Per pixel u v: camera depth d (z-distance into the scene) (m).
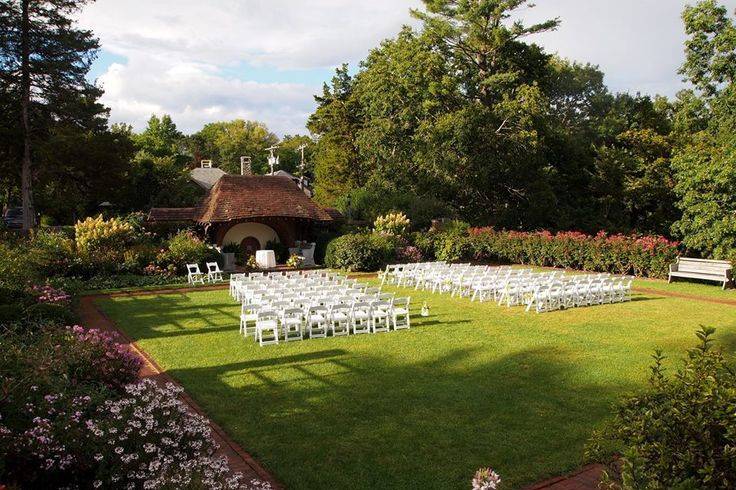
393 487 6.19
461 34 39.94
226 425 7.99
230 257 29.69
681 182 27.03
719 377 4.07
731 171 23.48
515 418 8.16
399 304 18.27
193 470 5.14
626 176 39.38
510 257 30.75
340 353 12.00
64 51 32.09
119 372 7.89
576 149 42.00
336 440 7.45
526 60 40.44
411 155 39.62
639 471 3.79
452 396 9.14
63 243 23.19
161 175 47.00
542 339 13.18
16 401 5.62
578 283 17.67
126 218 30.89
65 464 5.20
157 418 5.82
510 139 36.38
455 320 15.65
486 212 39.34
